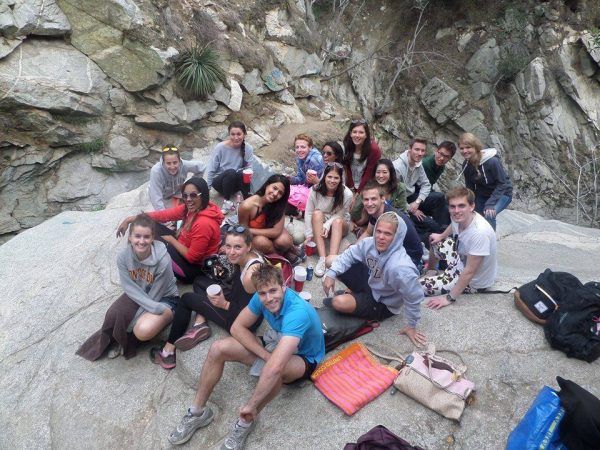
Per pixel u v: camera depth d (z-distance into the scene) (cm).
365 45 1552
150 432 290
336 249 413
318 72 1398
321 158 531
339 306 316
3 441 305
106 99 927
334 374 300
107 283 420
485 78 1495
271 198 381
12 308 399
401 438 258
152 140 995
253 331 314
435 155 529
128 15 905
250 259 307
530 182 1451
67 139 895
